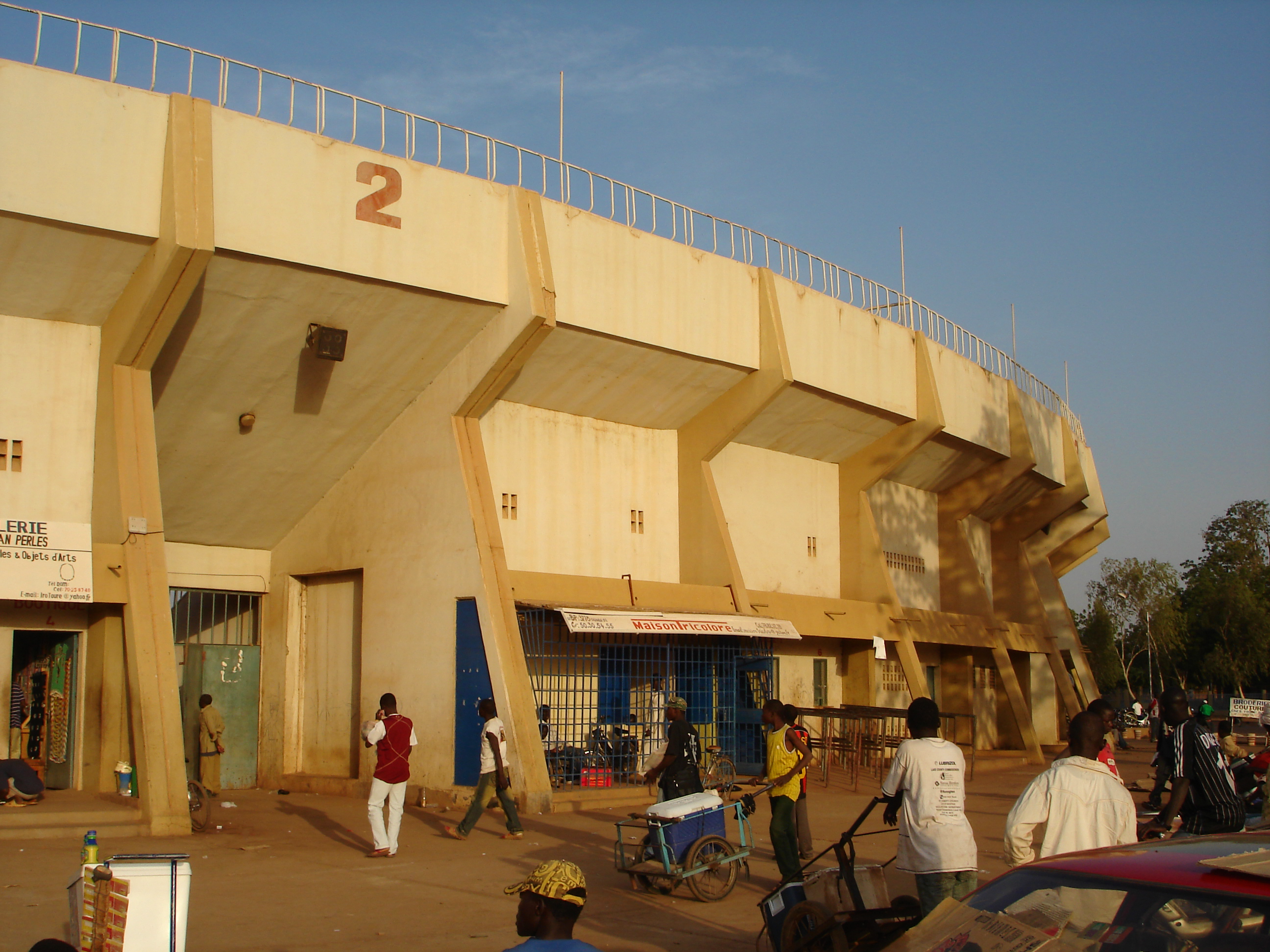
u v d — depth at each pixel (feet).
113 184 44.73
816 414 77.92
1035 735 100.27
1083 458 124.88
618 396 66.54
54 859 38.24
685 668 68.28
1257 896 11.96
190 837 44.93
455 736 55.21
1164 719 29.48
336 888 35.32
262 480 60.70
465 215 54.80
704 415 71.77
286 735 64.28
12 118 42.70
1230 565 252.01
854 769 71.36
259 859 40.45
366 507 61.77
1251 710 139.64
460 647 55.67
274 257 48.08
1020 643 105.40
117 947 21.29
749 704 74.64
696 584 70.85
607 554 67.51
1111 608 237.45
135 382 48.96
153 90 46.11
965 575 101.55
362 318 53.21
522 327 54.70
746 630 66.23
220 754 57.31
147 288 45.98
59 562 46.03
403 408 60.13
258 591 65.98
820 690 82.69
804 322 72.95
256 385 54.19
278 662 65.05
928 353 85.40
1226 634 228.84
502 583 55.67
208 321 49.78
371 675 59.93
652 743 64.03
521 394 62.75
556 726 60.54
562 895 14.08
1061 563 136.05
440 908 32.58
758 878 38.19
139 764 45.47
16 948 26.84
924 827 21.97
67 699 50.47
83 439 49.21
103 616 49.32
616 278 61.05
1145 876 13.02
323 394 56.54
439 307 54.44
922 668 88.43
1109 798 19.89
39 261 45.27
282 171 48.75
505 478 62.39
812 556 84.17
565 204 58.95
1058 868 13.97
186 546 63.36
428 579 57.62
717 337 66.80
